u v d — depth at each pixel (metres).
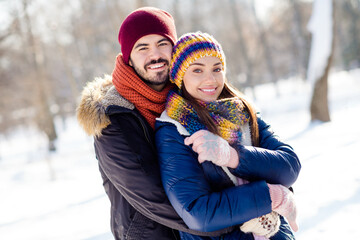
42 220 5.38
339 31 33.84
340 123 9.18
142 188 1.47
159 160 1.51
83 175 9.39
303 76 29.22
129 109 1.55
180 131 1.47
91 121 1.49
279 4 29.83
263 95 32.16
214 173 1.45
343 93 18.58
